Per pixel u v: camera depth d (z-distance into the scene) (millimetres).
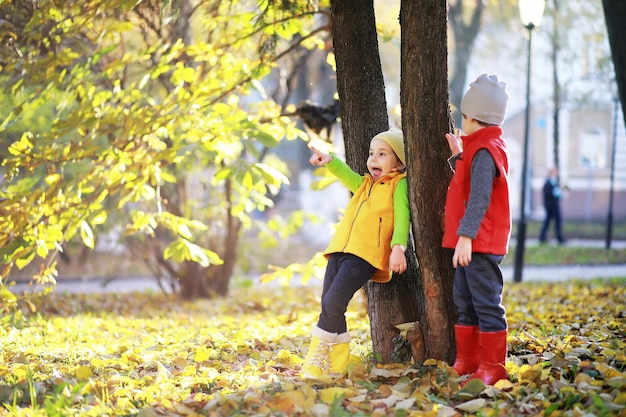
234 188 11359
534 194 35531
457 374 4672
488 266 4512
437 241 4852
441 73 4789
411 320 5211
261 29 6949
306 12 6797
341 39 5383
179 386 4965
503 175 4512
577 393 4352
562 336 6309
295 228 12688
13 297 6770
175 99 7266
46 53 7715
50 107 8742
